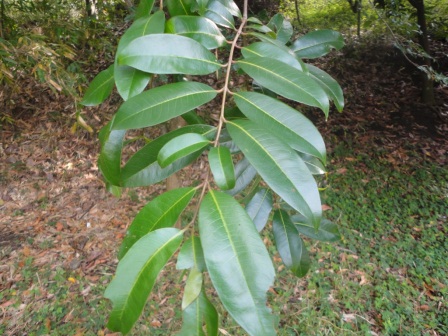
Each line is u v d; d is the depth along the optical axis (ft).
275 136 2.24
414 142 14.97
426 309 8.76
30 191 13.10
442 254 10.21
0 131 15.39
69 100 16.65
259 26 3.18
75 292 9.39
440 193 12.44
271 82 2.52
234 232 1.93
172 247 2.08
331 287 9.40
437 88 17.67
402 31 11.57
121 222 11.74
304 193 2.08
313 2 20.08
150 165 2.76
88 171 14.01
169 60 2.46
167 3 3.15
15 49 8.19
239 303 1.77
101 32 14.47
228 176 2.16
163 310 8.80
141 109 2.34
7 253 10.53
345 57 19.08
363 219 11.44
